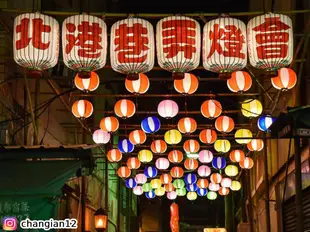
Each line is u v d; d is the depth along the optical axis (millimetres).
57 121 22625
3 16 16344
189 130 20734
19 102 17875
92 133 23297
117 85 37344
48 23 11781
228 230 43250
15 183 11578
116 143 38000
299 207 11195
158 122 21109
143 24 12133
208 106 19094
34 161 11969
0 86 15648
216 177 29109
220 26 11969
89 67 12008
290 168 19422
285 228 21828
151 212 53844
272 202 25203
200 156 25078
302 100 17391
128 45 11977
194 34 12109
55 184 11742
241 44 11945
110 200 36844
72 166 11844
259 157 29375
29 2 19250
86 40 11891
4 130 15367
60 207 20094
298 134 11023
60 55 17312
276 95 18750
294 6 18375
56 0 22641
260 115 18750
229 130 20719
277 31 11922
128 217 42500
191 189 32375
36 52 11594
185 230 53281
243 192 38562
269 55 11891
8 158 12008
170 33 12039
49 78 16359
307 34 15109
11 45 16891
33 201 11711
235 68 12023
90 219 28438
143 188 34094
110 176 36031
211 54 11930
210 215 54906
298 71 17766
